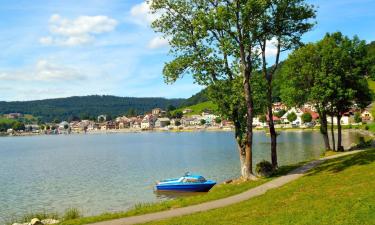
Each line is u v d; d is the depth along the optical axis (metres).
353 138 113.75
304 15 35.56
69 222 26.72
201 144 146.12
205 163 79.50
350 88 53.84
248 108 35.50
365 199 20.52
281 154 84.19
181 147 134.00
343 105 56.50
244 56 34.41
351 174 29.08
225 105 37.03
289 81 57.06
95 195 50.22
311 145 104.56
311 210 20.73
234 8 31.98
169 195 49.16
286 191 27.84
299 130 198.00
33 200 48.50
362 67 55.56
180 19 36.62
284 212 21.56
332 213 19.31
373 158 34.12
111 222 25.39
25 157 117.81
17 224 31.05
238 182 36.03
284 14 35.69
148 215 26.58
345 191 23.72
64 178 67.12
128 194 50.28
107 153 122.06
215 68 36.22
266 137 159.62
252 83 38.38
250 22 32.91
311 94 53.88
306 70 54.53
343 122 193.25
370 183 24.50
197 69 36.06
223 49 33.66
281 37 37.12
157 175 66.38
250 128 35.81
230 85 36.31
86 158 106.19
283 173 37.41
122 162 90.38
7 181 65.44
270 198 26.58
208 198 30.02
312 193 25.30
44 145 195.00
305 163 43.16
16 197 50.81
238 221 21.45
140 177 64.75
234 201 27.98
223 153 100.81
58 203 46.16
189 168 73.06
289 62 56.59
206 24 32.53
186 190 50.69
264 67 38.50
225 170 66.94
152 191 51.97
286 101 58.16
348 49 55.41
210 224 21.64
